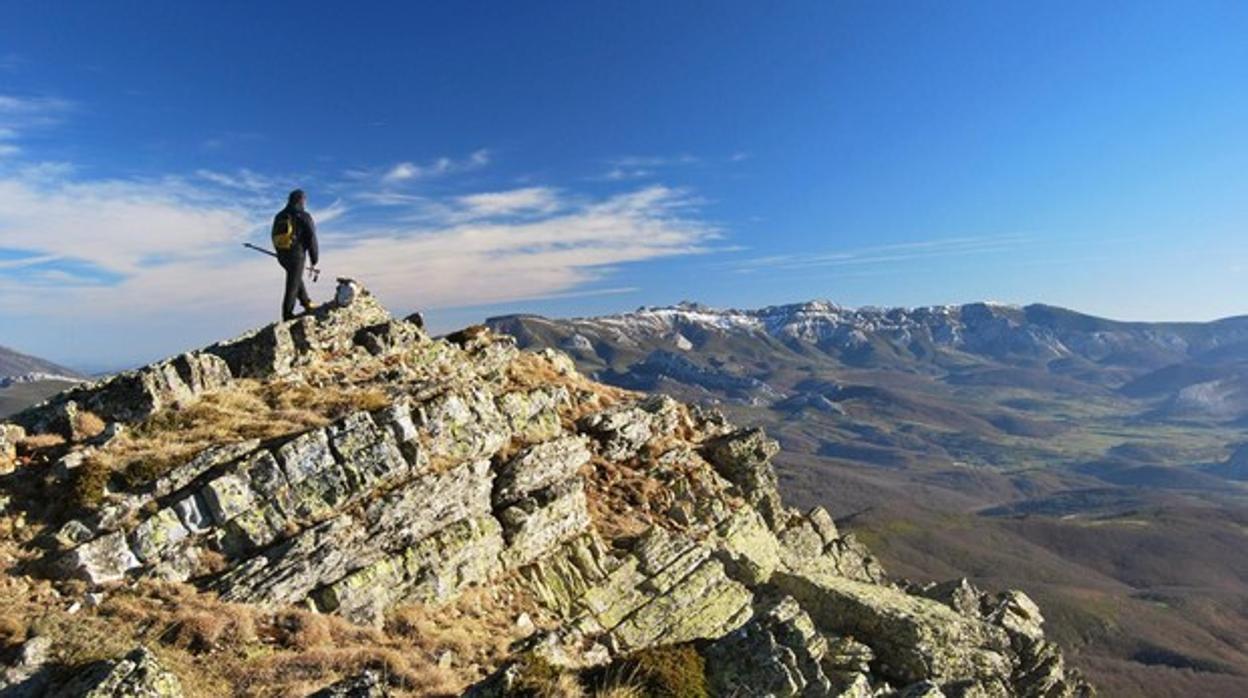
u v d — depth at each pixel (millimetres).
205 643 18969
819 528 42562
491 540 26562
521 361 41031
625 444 36938
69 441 24859
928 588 36688
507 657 21938
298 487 23797
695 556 30297
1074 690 31469
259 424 26109
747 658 20281
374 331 34500
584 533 29734
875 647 27828
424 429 27422
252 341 30703
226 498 22609
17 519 21625
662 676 18719
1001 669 28344
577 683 18375
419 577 24188
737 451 40344
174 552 21438
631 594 28078
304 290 34188
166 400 26516
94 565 20234
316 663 18969
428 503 25406
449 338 39562
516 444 31016
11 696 15703
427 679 19391
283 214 33281
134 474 22891
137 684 15078
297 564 21984
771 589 31406
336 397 28688
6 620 17844
